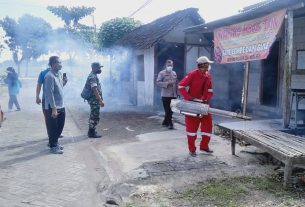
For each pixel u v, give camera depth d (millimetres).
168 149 7238
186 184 5137
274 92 11320
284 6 7449
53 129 7266
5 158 6820
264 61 11633
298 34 10172
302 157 4828
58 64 7250
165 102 9789
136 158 6633
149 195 4754
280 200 4500
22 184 5336
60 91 7355
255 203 4414
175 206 4379
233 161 6293
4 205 4535
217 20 9828
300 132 7707
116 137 8781
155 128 9867
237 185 5047
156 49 14258
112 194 4891
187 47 14617
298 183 5027
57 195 4910
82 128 10164
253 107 12258
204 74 6750
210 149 7168
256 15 8422
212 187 4977
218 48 10539
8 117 12539
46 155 7066
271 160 6254
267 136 6156
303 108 9062
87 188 5191
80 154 7152
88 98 8719
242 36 9305
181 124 10508
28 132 9609
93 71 8727
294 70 10312
